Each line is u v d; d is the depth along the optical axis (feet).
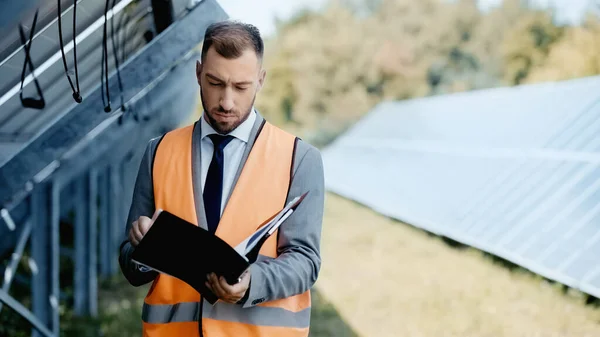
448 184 34.86
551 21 79.41
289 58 106.63
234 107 6.04
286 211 6.03
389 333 19.26
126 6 9.23
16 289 22.58
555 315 18.90
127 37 11.21
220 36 5.89
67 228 29.73
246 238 6.12
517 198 27.17
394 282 24.66
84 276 20.65
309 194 6.56
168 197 6.59
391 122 60.34
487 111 39.91
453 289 22.75
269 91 106.83
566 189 24.61
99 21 9.00
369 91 103.24
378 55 101.35
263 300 6.08
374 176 48.08
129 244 6.76
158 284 6.57
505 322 19.07
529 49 80.48
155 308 6.57
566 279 20.20
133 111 13.73
